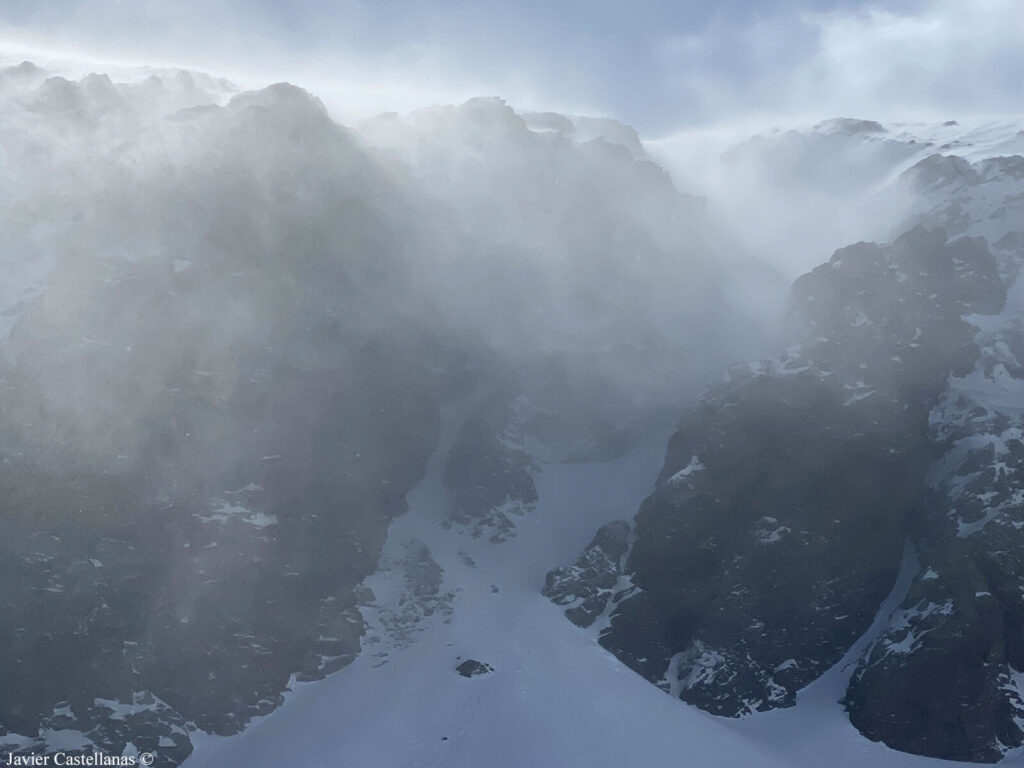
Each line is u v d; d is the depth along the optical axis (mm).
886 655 108562
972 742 104375
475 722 104375
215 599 112250
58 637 105750
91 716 104250
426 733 104188
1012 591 109188
